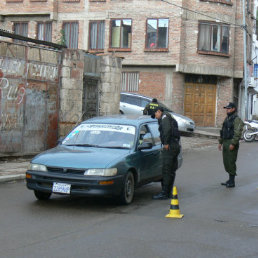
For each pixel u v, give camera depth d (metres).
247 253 5.99
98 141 9.52
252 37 35.09
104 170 8.23
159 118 9.75
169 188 9.77
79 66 16.86
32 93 15.19
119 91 19.20
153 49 29.11
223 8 29.75
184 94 29.78
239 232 7.05
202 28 29.36
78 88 16.84
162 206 8.90
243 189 10.95
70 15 30.86
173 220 7.72
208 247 6.20
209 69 29.42
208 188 11.04
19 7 31.62
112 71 18.70
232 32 30.25
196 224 7.48
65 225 7.20
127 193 8.84
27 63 14.91
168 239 6.54
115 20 29.86
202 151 19.03
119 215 7.99
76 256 5.66
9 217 7.65
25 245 6.09
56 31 31.05
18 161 14.45
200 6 29.25
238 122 11.05
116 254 5.78
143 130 9.91
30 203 8.80
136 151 9.25
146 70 29.67
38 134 15.51
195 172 13.53
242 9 30.67
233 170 11.20
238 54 30.66
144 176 9.52
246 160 16.27
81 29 30.62
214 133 26.17
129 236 6.64
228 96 30.45
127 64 29.64
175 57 28.81
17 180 11.52
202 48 29.34
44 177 8.44
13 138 14.59
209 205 9.06
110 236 6.61
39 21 31.52
